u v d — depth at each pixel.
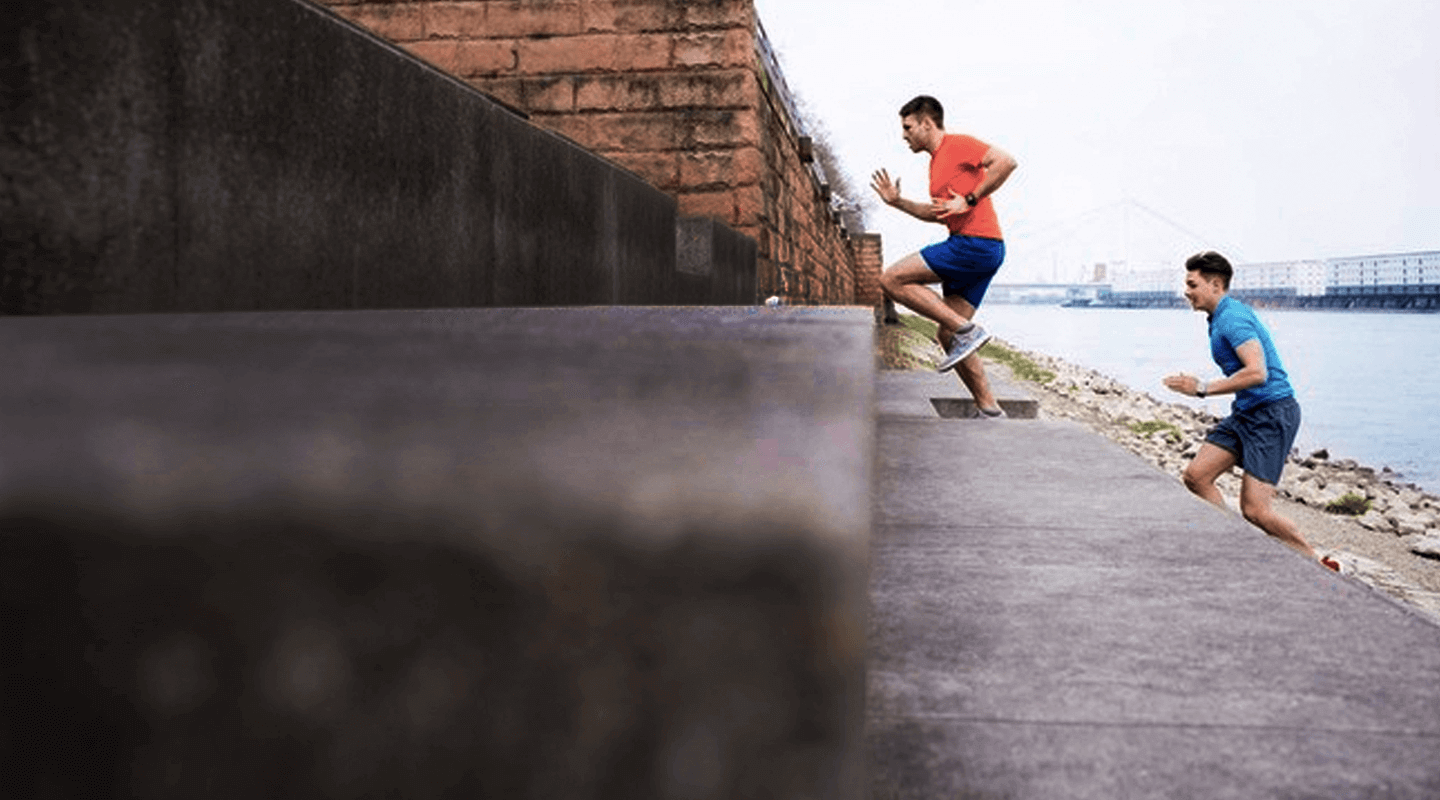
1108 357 63.81
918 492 3.60
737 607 0.51
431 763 0.53
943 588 2.28
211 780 0.54
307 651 0.54
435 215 3.07
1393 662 1.77
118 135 1.68
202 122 1.91
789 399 0.75
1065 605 2.14
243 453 0.55
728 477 0.53
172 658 0.54
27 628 0.54
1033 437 5.24
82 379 0.72
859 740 0.51
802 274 13.80
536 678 0.52
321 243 2.38
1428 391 42.19
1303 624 2.00
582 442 0.59
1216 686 1.65
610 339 1.14
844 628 0.51
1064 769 1.33
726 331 1.30
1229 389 5.96
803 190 13.99
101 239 1.65
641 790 0.52
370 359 0.88
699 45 8.39
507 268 3.73
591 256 4.90
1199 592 2.25
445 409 0.67
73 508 0.54
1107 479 3.88
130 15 1.70
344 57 2.48
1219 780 1.30
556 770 0.52
